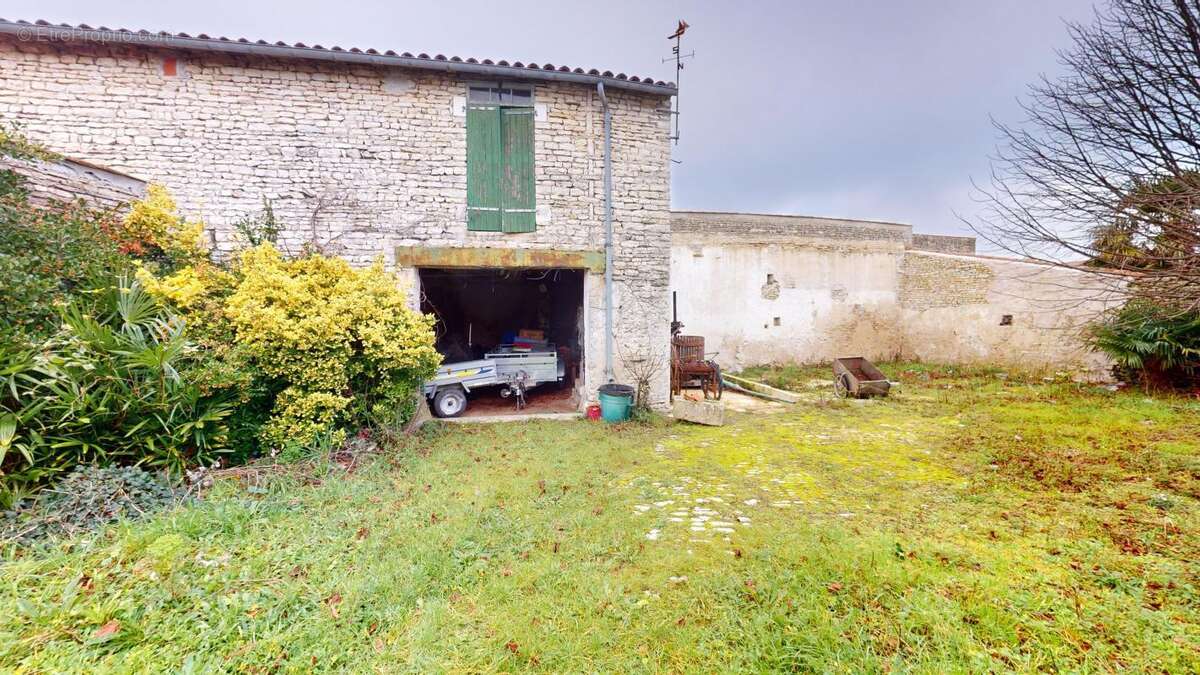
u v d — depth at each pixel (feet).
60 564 8.38
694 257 42.86
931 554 9.88
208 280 16.02
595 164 24.09
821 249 46.19
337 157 21.36
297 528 10.53
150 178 19.76
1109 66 13.67
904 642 7.12
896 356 48.65
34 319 11.90
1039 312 36.65
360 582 8.42
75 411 10.73
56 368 10.61
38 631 6.68
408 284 22.16
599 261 24.23
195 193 20.13
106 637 6.58
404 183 22.00
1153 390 27.61
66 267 13.53
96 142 19.33
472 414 25.22
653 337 25.34
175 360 13.16
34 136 18.83
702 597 8.34
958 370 39.99
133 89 19.58
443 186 22.35
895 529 11.37
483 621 7.72
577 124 23.80
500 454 17.48
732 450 18.94
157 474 11.65
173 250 17.94
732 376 37.19
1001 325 39.60
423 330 18.42
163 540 8.84
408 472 14.92
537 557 9.81
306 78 21.02
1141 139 13.06
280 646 6.85
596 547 10.25
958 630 7.32
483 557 9.75
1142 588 8.50
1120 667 6.56
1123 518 11.69
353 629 7.31
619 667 6.68
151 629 6.98
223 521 10.34
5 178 13.35
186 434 12.43
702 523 11.75
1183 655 6.73
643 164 24.75
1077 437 19.33
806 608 7.93
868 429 22.56
